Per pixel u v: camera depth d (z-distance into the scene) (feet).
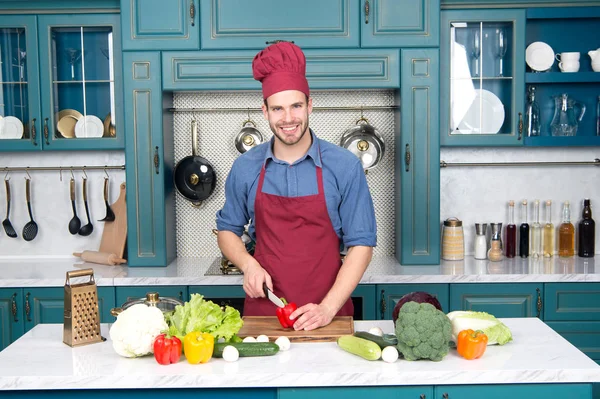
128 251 12.16
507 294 11.41
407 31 11.69
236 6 11.68
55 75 12.24
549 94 12.91
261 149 8.46
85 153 13.24
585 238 12.75
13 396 6.02
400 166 12.00
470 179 13.24
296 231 8.28
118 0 12.01
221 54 11.76
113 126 12.30
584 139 12.17
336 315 8.38
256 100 13.03
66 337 6.90
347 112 13.05
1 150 12.28
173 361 6.19
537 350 6.51
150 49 11.79
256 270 7.90
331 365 6.11
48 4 12.03
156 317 6.40
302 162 8.15
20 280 11.37
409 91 11.79
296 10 11.66
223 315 6.55
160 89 11.85
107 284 11.32
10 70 12.25
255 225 8.59
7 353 6.59
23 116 12.30
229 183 8.59
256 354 6.34
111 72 12.24
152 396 6.03
